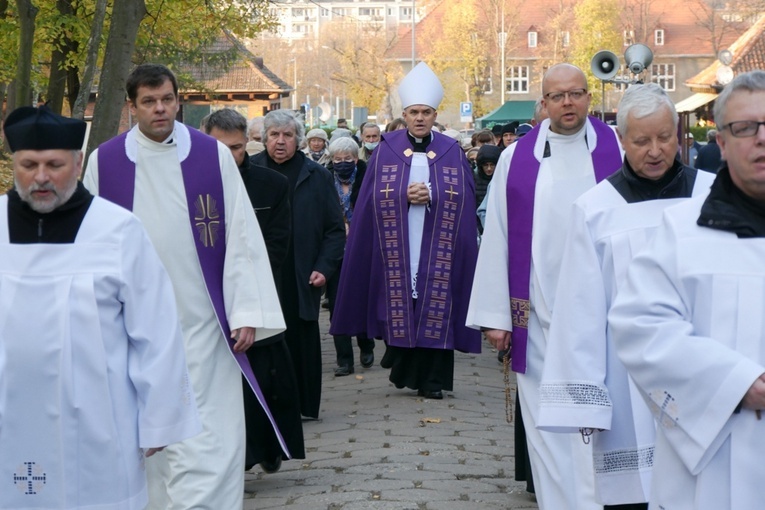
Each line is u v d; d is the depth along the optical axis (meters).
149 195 5.65
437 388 9.40
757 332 3.28
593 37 76.06
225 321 5.66
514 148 6.13
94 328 4.07
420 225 9.25
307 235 8.70
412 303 9.25
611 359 4.51
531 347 6.00
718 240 3.36
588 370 4.37
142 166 5.66
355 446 7.80
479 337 9.36
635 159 4.67
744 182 3.30
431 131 9.43
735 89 3.27
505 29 81.69
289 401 6.93
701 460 3.29
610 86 71.81
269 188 7.12
